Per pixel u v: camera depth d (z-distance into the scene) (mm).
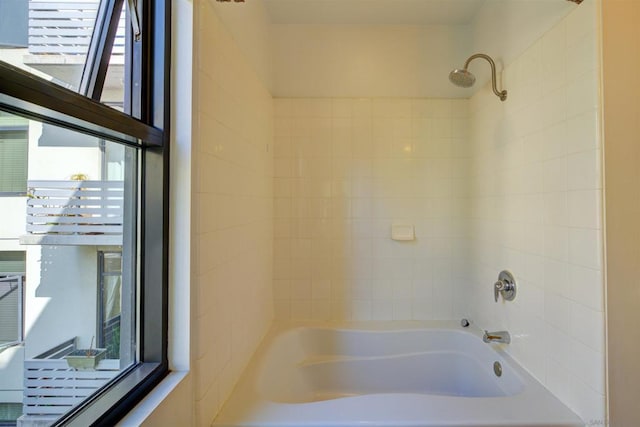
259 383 1261
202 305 939
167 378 850
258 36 1623
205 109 967
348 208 1991
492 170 1639
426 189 1987
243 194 1353
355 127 1993
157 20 881
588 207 972
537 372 1245
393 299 1993
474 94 1875
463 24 1968
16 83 471
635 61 937
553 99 1138
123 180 820
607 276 925
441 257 1987
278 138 1990
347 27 1987
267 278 1819
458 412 1048
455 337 1835
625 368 924
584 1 976
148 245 870
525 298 1330
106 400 699
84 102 600
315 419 1019
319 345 1877
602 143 928
